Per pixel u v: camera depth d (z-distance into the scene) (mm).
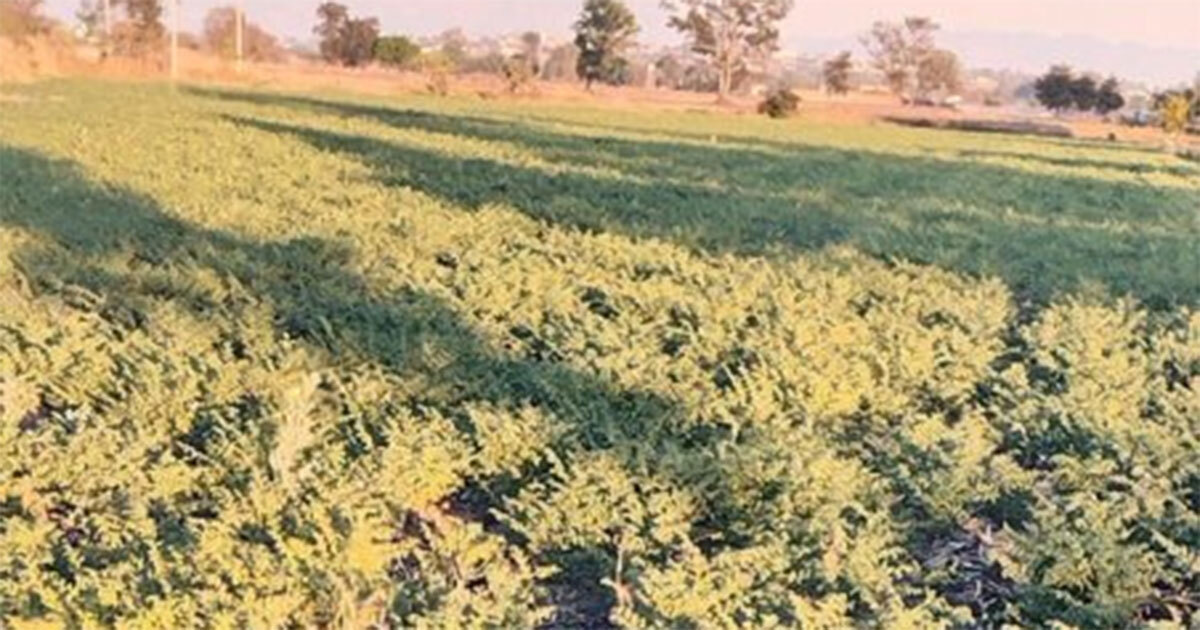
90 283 12812
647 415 8789
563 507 6809
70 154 25453
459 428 8266
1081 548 6418
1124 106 100438
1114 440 8242
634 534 6750
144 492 7055
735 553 6305
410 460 7371
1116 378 10039
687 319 12133
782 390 9391
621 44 103875
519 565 6465
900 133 60062
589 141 39156
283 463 7043
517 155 31766
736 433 8055
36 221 16484
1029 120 87688
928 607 5977
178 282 12672
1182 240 20281
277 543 6051
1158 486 7473
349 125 40000
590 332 10961
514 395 9180
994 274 15734
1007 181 31812
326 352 9875
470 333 10938
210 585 5715
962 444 7941
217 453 7445
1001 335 12805
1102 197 28312
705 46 111312
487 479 7742
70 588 5719
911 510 7676
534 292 12602
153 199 19234
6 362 9062
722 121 62375
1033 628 6277
